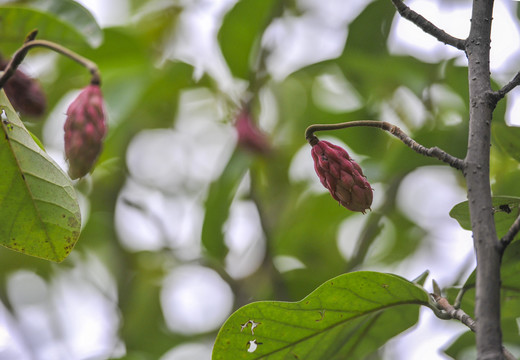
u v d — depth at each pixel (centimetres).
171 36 482
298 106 476
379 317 263
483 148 188
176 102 486
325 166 247
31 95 296
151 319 475
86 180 494
